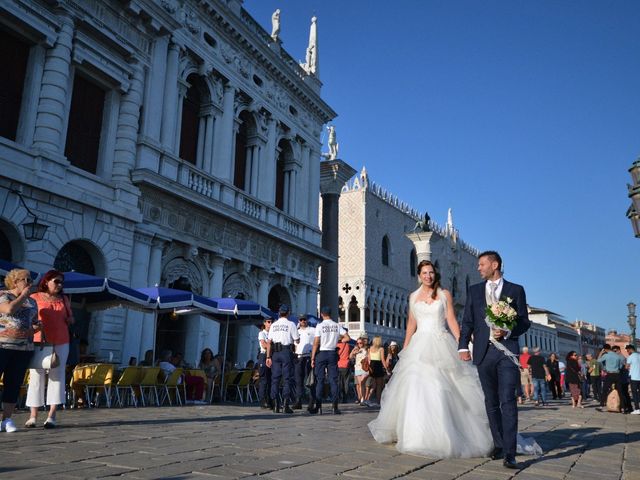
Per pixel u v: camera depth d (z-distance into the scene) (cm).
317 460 507
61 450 523
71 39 1686
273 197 2711
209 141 2305
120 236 1770
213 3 2266
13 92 1570
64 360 743
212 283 2205
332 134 4244
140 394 1415
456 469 488
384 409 632
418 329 640
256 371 1823
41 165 1546
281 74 2797
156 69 2008
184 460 483
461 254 6512
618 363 1524
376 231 4725
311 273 3022
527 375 1962
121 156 1833
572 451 634
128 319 1798
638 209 1118
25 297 677
